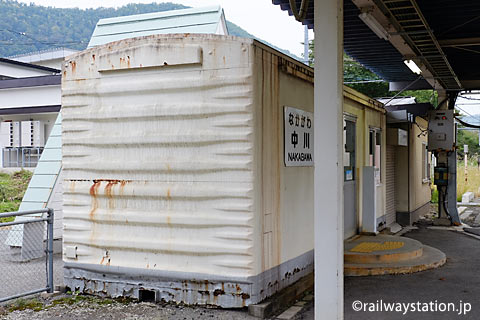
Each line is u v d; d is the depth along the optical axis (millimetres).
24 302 6074
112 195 6188
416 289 6879
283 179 6277
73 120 6438
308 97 7090
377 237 9719
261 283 5680
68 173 6473
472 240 11562
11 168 22953
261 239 5691
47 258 6531
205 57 5715
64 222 6484
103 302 6047
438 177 14133
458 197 24000
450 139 13406
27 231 8852
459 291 6785
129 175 6129
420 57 9734
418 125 14156
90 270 6336
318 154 4918
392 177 13609
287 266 6375
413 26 8062
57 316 5555
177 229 5875
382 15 7480
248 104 5535
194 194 5754
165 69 5918
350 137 9742
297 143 6672
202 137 5727
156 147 5977
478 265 8484
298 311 5770
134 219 6062
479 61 12070
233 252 5602
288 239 6406
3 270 8023
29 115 23594
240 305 5594
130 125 6121
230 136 5598
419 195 15812
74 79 6430
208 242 5715
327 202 4898
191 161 5785
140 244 6039
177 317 5449
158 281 5980
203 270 5746
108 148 6238
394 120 12500
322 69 4895
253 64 5539
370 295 6570
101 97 6277
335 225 4871
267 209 5840
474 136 51375
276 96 6078
